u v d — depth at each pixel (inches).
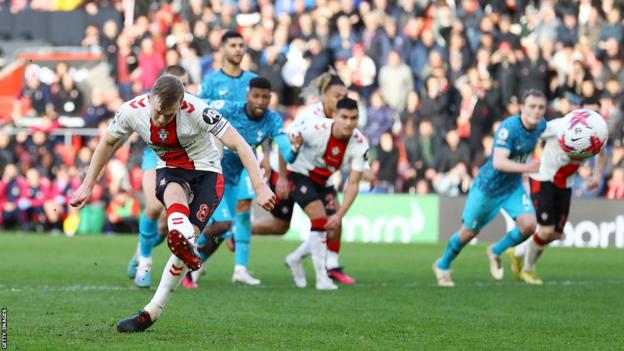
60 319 597.0
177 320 601.9
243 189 880.3
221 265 1071.6
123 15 1870.1
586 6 1748.3
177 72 821.2
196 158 547.8
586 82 1588.3
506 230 1467.8
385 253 1266.0
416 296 773.3
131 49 1724.9
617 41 1696.6
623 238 1418.6
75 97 1664.6
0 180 1636.3
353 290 820.0
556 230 892.0
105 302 695.1
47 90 1670.8
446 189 1546.5
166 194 530.6
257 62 1675.7
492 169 863.1
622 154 1536.7
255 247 1348.4
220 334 544.7
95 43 1787.6
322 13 1713.8
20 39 1861.5
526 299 761.6
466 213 876.0
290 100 1649.9
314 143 822.5
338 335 551.8
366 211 1514.5
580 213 1437.0
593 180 909.2
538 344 533.6
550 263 1143.6
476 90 1598.2
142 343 498.9
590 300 759.1
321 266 828.6
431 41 1670.8
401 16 1692.9
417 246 1401.3
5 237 1477.6
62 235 1535.4
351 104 802.8
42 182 1611.7
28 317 605.6
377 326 593.0
